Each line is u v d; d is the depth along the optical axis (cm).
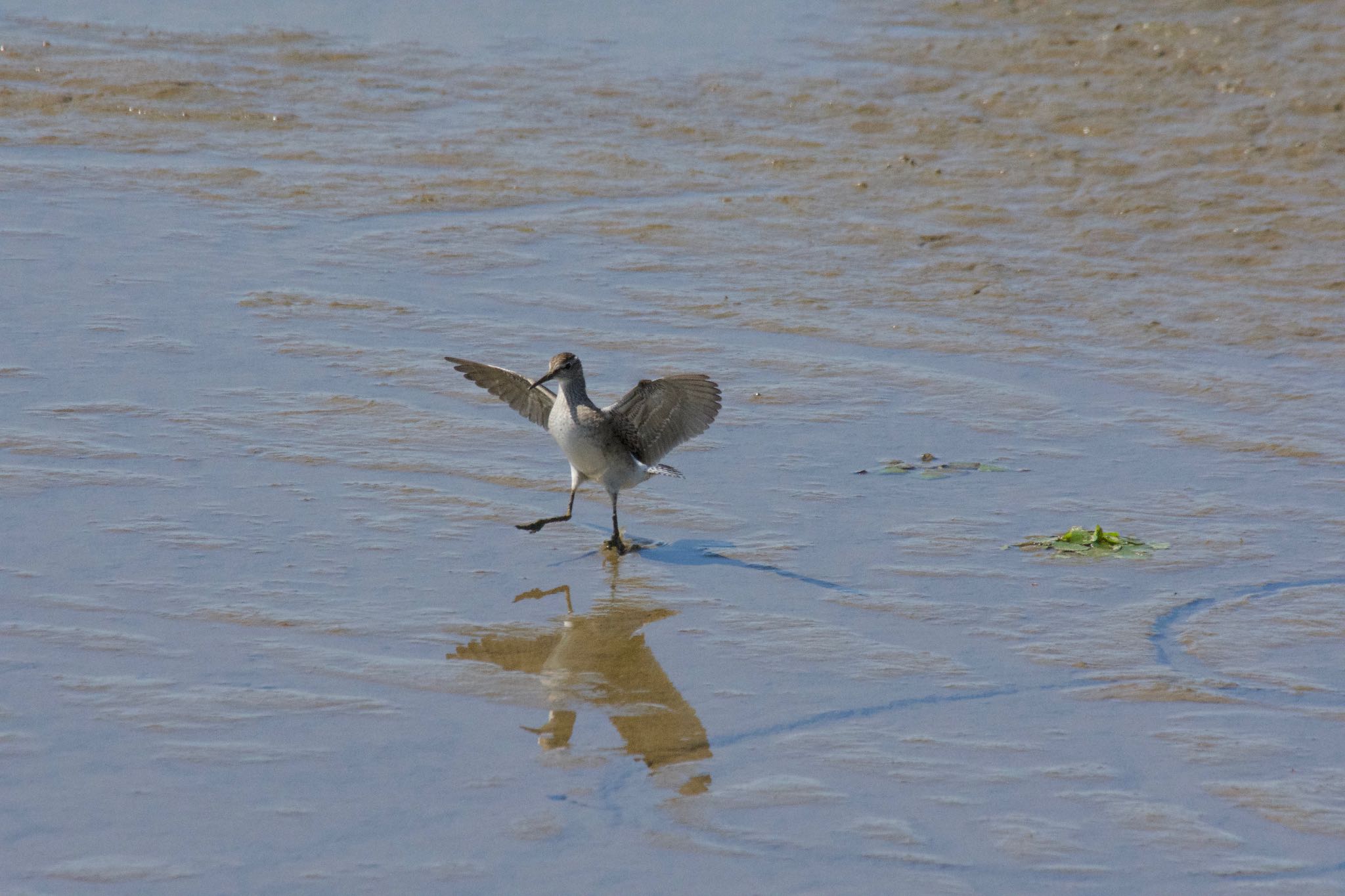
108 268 1945
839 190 2384
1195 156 2503
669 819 876
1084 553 1278
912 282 2019
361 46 3142
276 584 1166
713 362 1723
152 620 1098
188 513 1287
